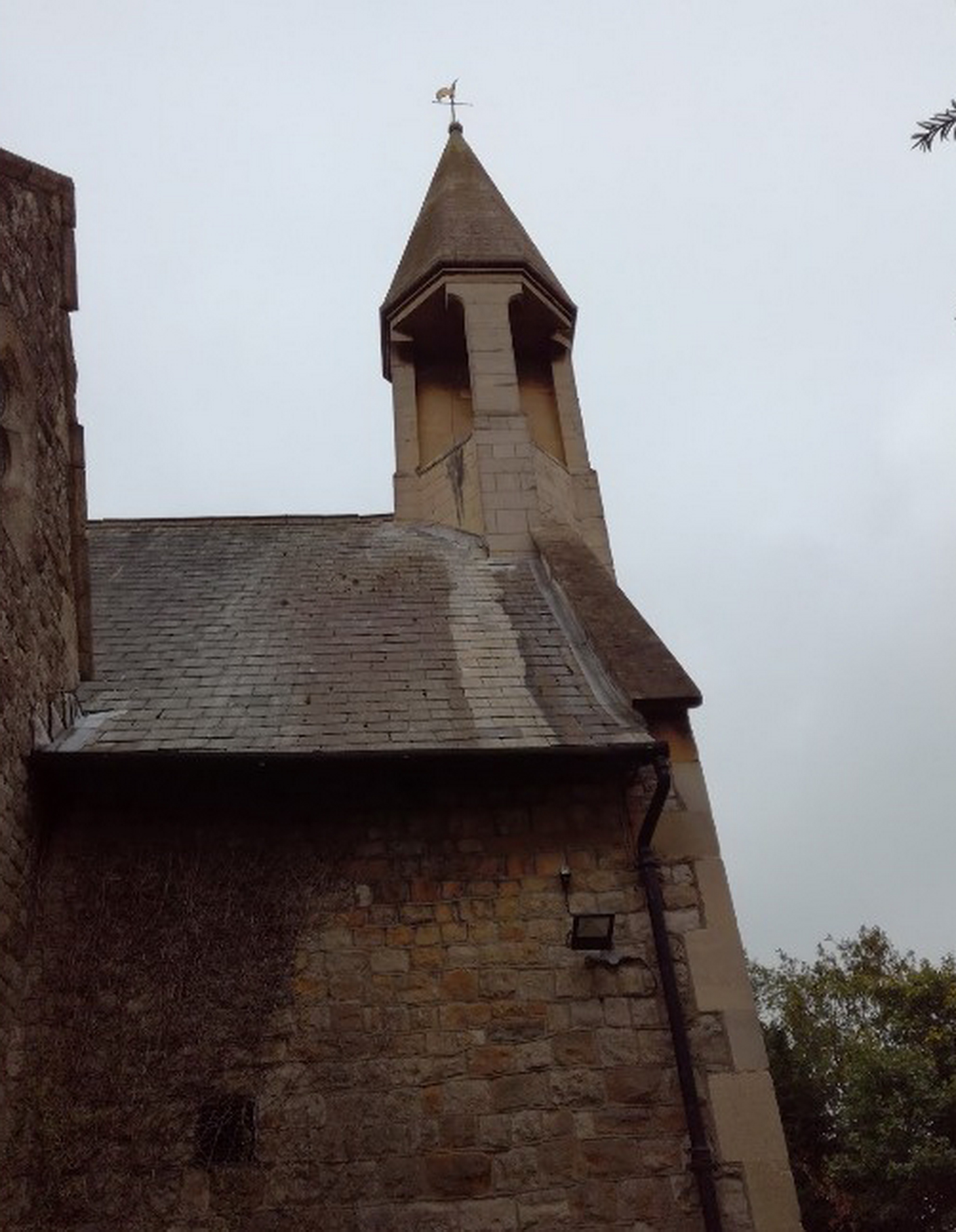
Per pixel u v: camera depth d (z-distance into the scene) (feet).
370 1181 20.17
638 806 24.12
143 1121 20.11
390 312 44.24
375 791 23.84
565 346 44.19
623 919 22.84
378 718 24.84
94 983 21.21
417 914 22.67
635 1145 20.66
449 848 23.40
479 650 28.58
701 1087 21.11
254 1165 20.16
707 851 23.57
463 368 45.29
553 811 23.95
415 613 30.94
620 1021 21.79
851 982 74.74
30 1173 19.44
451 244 43.57
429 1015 21.67
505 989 22.00
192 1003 21.21
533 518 36.81
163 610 31.24
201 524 38.47
